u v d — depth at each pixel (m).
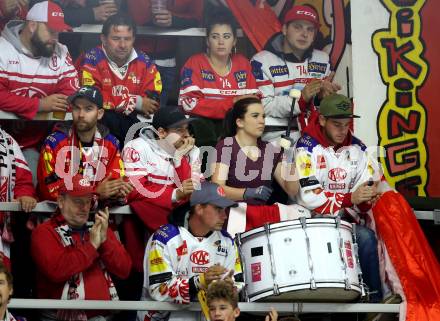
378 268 30.08
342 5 36.75
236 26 35.91
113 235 28.58
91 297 28.16
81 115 29.88
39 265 27.78
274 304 28.19
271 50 35.81
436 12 37.09
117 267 28.33
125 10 35.03
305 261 27.70
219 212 28.25
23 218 30.48
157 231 28.41
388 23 36.97
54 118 32.53
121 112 33.38
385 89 36.66
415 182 36.34
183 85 34.44
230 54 35.16
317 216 30.98
